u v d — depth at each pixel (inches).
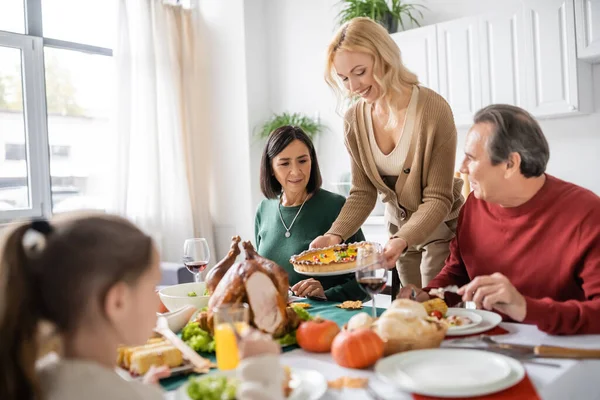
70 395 28.5
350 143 85.4
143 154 177.6
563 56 126.0
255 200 189.3
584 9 122.2
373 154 83.4
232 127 192.4
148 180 177.5
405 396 35.5
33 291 29.2
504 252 59.9
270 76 199.0
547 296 56.5
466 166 57.4
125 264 30.5
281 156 90.7
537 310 46.1
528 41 130.9
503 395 35.0
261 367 30.4
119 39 171.8
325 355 45.8
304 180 91.5
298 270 67.7
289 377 37.6
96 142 174.6
